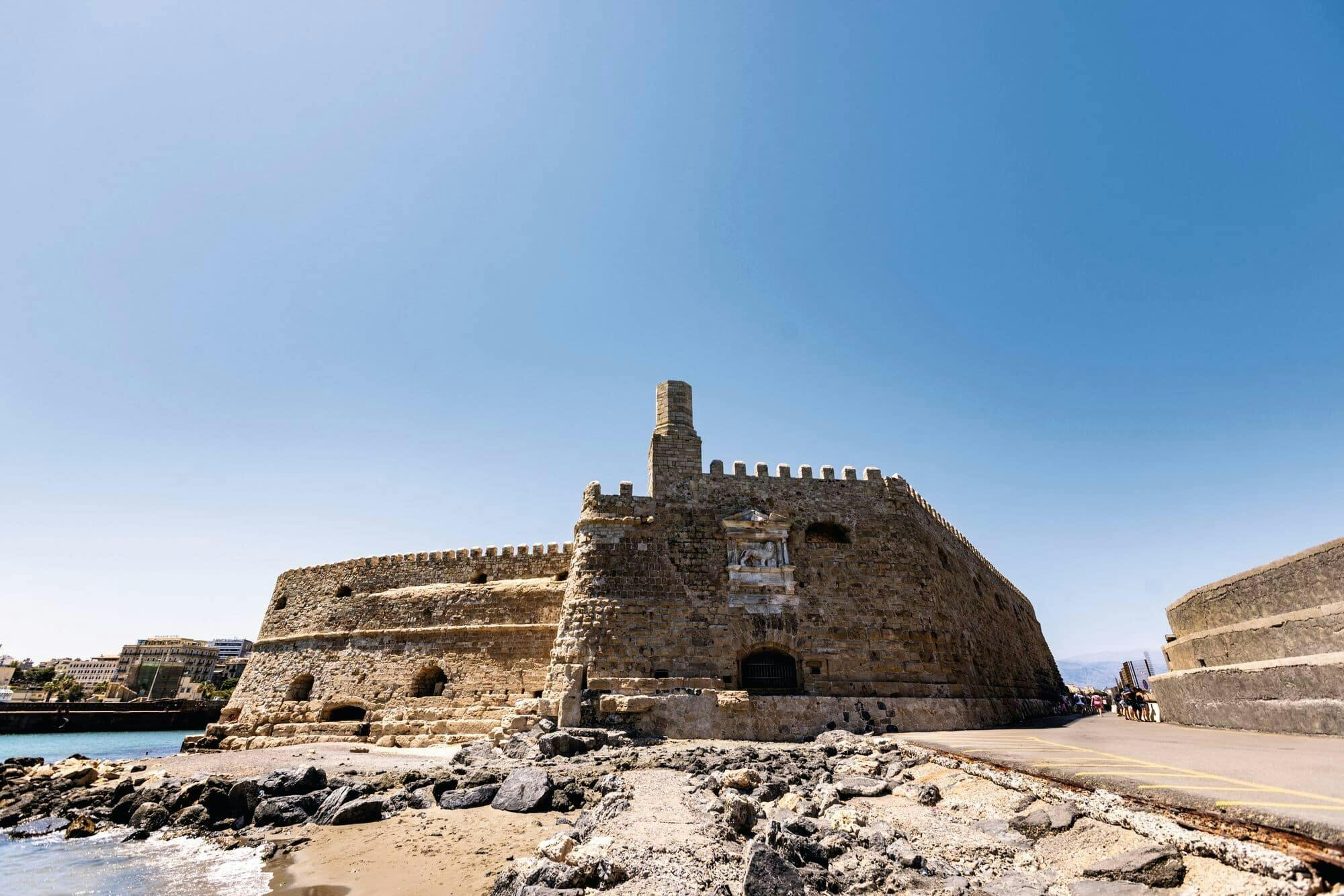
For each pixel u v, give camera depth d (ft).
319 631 156.25
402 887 42.68
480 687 131.85
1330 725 55.21
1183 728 75.05
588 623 95.71
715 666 95.20
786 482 112.16
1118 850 30.25
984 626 134.92
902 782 52.80
